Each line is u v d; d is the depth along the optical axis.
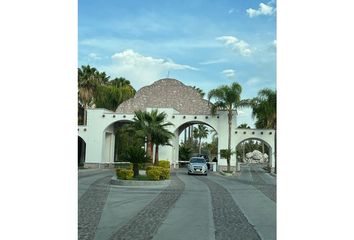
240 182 22.50
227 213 10.22
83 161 39.75
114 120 37.62
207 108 40.91
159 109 38.31
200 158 31.75
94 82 44.12
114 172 29.86
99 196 13.80
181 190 16.67
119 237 7.30
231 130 37.00
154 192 15.64
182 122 38.03
